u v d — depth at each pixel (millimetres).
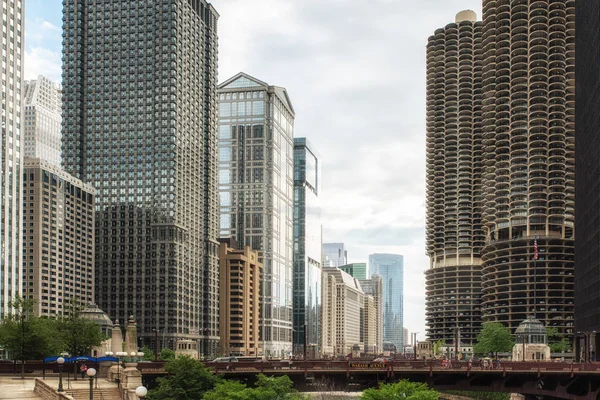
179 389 101625
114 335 138625
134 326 127562
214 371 115375
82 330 151875
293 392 107688
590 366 125375
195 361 106688
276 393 101062
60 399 71688
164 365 113500
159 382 107188
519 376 131750
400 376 126875
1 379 108812
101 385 98000
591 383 130250
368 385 126062
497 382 132125
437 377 128250
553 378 133875
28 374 121312
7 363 132250
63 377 115125
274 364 121625
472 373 128750
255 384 112750
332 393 139875
